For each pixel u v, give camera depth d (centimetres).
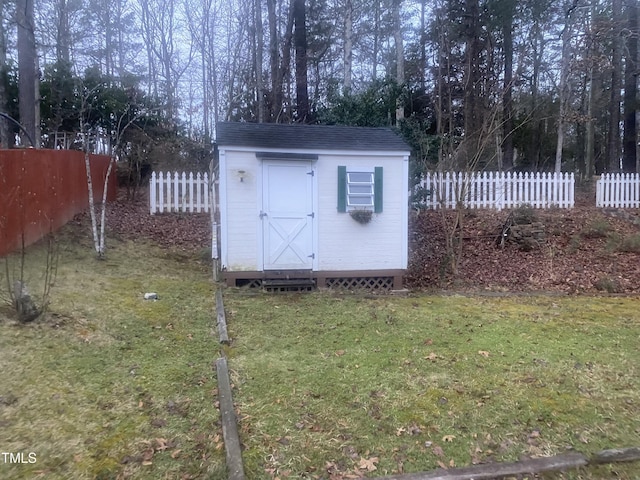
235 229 822
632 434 369
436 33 1883
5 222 737
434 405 410
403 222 888
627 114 1797
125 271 821
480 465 328
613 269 973
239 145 805
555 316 690
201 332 578
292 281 834
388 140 893
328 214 857
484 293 852
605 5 1712
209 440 353
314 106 2016
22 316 510
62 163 1006
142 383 432
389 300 782
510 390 439
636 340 582
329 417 389
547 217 1247
